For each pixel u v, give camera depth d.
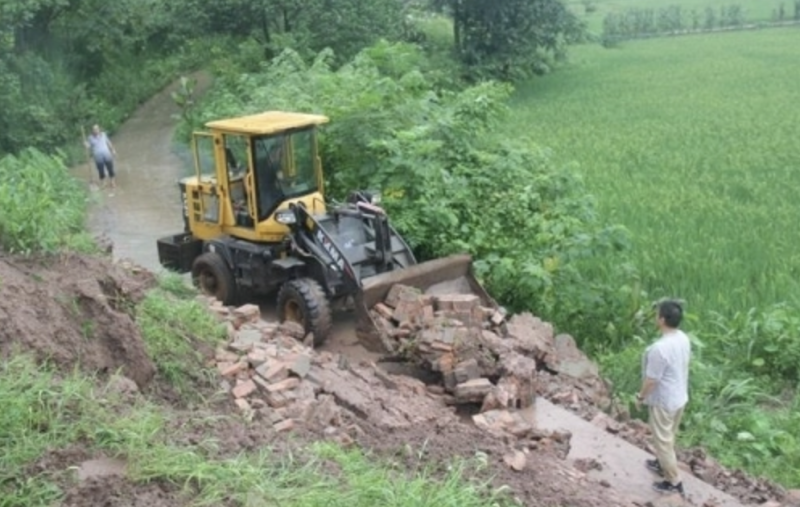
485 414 9.75
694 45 56.94
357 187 15.26
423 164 14.68
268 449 6.67
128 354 7.96
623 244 13.52
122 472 6.02
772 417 11.16
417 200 14.44
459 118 16.02
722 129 30.38
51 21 37.56
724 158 25.38
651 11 67.19
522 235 14.16
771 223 17.75
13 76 29.80
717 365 12.36
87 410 6.55
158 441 6.43
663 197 20.19
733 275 14.75
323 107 15.92
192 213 14.20
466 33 45.59
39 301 7.86
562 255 13.55
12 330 7.33
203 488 5.91
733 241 16.34
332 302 12.39
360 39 35.44
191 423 7.08
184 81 30.75
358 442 7.96
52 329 7.67
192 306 9.88
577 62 52.12
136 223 19.94
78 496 5.71
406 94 16.64
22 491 5.71
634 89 41.66
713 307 13.85
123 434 6.34
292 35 34.03
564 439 9.38
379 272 12.28
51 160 22.78
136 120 35.66
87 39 38.72
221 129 13.16
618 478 8.85
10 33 30.09
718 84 41.47
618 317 13.45
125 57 40.97
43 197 10.15
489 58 45.34
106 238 16.50
